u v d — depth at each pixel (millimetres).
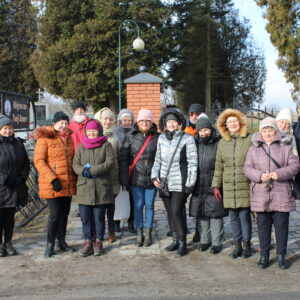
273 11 22078
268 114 12156
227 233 6047
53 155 4996
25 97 9242
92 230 5207
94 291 3977
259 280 4211
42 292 3963
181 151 5031
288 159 4516
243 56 32188
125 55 26281
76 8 27344
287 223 4578
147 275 4402
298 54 21516
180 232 5055
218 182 4898
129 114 6191
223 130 4902
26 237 5945
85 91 26469
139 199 5445
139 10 26906
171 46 28203
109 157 5016
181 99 33062
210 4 30578
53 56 26734
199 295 3846
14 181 4930
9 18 36094
